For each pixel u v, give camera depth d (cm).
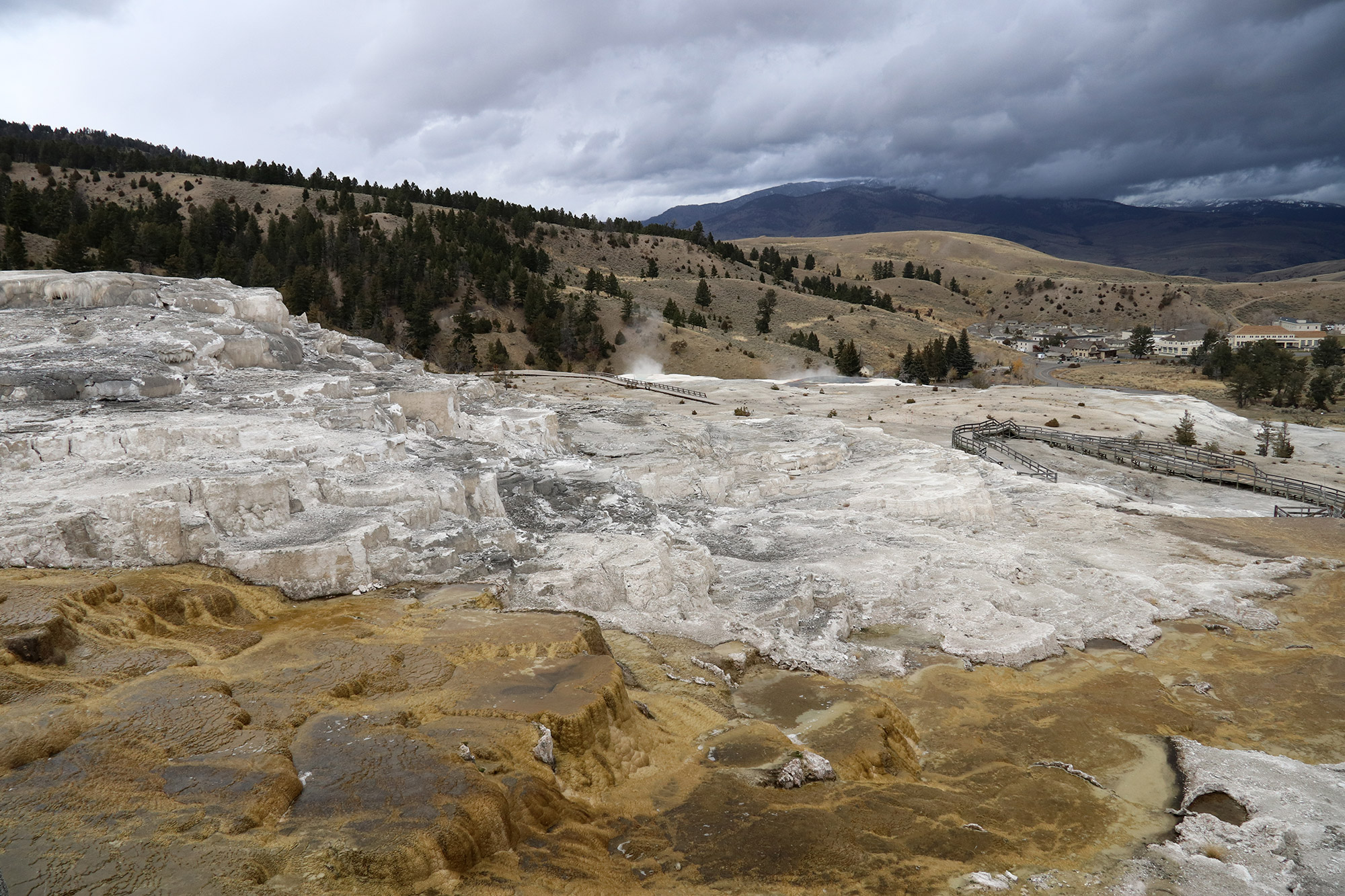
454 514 2309
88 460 1972
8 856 959
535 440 3669
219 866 975
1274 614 2758
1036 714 2042
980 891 1278
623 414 4925
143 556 1714
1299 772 1758
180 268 11812
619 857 1238
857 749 1669
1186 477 5338
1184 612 2742
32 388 2403
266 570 1784
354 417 2764
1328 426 10244
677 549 2555
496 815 1155
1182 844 1495
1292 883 1391
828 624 2378
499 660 1581
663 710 1702
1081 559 3250
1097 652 2452
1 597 1437
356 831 1070
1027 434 6450
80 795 1066
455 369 11394
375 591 1895
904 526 3294
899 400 7981
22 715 1196
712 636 2178
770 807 1422
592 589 2200
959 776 1728
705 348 13538
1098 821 1566
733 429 4903
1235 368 13250
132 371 2648
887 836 1399
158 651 1438
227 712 1275
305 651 1541
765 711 1855
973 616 2509
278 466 2070
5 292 3434
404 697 1415
